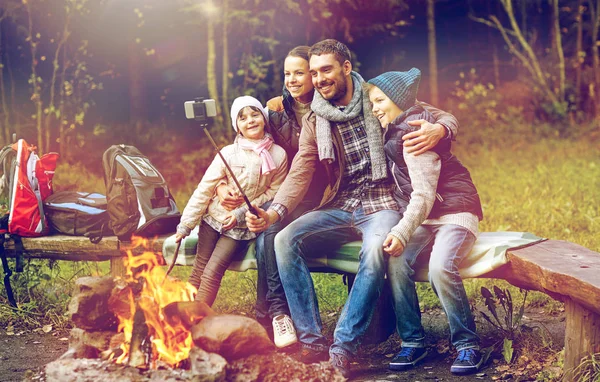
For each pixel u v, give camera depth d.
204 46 11.80
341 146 4.21
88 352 3.57
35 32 10.98
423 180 3.89
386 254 3.99
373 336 4.38
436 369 4.02
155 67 11.89
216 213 4.32
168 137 11.43
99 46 11.55
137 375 3.22
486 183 9.79
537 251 3.94
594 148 12.29
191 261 4.55
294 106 4.50
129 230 4.68
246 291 5.40
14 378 4.01
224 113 11.36
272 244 4.23
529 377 3.82
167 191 4.82
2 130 10.83
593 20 15.14
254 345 3.32
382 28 12.42
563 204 7.88
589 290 3.32
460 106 13.56
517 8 15.76
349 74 4.23
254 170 4.29
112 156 4.76
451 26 15.41
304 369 3.34
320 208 4.30
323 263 4.30
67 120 10.96
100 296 3.57
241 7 11.17
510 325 4.31
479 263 3.99
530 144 12.59
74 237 4.95
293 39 11.70
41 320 4.98
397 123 4.00
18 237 4.98
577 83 14.86
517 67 15.31
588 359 3.53
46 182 5.17
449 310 3.93
